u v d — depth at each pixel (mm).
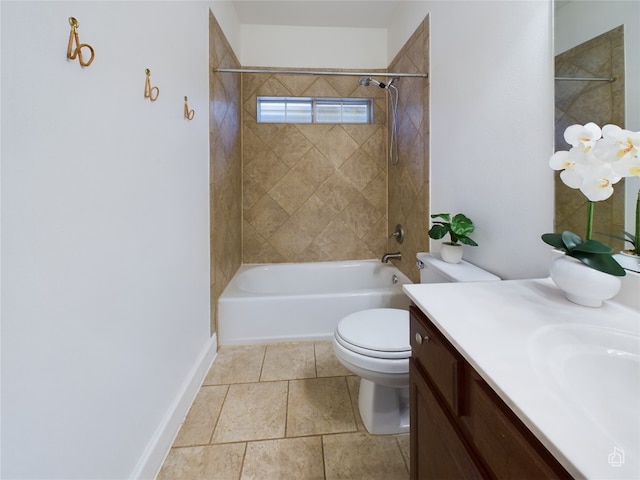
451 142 1542
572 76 856
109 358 811
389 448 1177
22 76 554
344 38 2627
